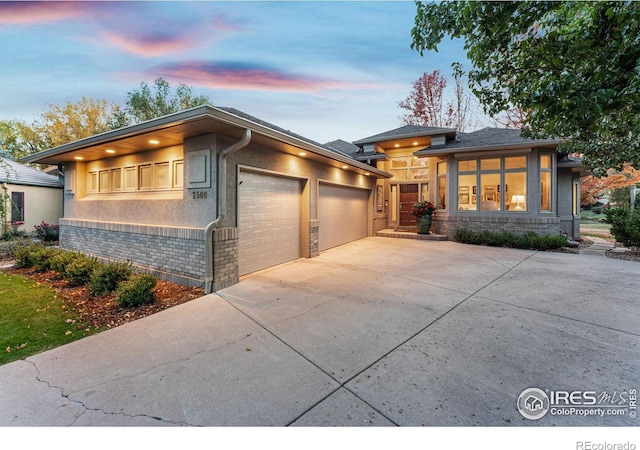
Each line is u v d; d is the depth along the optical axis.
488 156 9.98
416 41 3.05
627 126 2.82
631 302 4.07
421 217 11.16
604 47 2.05
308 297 4.49
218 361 2.71
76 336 3.31
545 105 2.33
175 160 5.69
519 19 2.44
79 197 7.92
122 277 4.87
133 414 2.01
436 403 2.09
